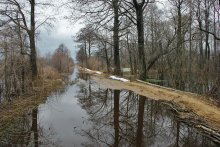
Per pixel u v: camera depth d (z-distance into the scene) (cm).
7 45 1691
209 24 3419
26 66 2078
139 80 2856
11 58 1728
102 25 2748
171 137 1091
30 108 1584
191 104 1508
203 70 2838
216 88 1739
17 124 1258
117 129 1227
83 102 1908
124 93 2272
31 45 2342
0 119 1264
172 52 3391
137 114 1501
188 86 2914
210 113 1308
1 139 1041
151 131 1180
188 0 3153
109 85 2884
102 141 1053
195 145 985
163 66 3603
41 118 1402
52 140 1051
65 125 1279
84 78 4125
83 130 1203
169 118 1378
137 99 1936
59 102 1880
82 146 988
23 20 2327
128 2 2777
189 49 3662
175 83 3000
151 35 4509
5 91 1672
